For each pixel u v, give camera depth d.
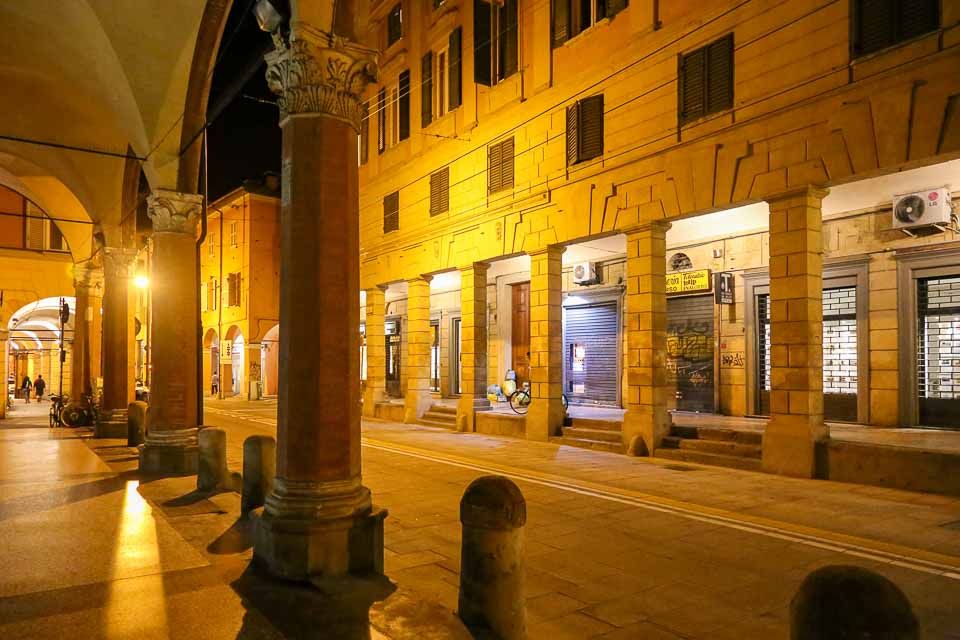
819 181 9.45
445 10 17.97
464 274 17.23
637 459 11.50
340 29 5.24
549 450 12.85
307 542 4.62
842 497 8.14
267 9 5.25
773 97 10.04
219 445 8.38
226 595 4.36
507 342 20.52
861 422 12.12
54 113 12.98
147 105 9.42
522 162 15.30
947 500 7.89
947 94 8.11
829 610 2.13
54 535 5.98
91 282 19.41
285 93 5.17
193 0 8.63
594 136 13.29
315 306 4.98
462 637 3.67
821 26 9.45
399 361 27.06
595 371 17.77
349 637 3.68
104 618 3.95
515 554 3.78
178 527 6.36
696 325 15.10
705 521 7.00
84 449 12.74
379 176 21.56
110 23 8.57
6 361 21.92
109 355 15.32
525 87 15.29
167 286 9.85
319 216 5.04
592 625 4.24
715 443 11.00
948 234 10.98
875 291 11.98
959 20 7.99
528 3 15.23
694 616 4.40
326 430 4.90
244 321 34.59
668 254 15.66
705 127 11.03
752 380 13.79
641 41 12.21
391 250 20.75
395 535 6.46
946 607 4.52
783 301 9.86
